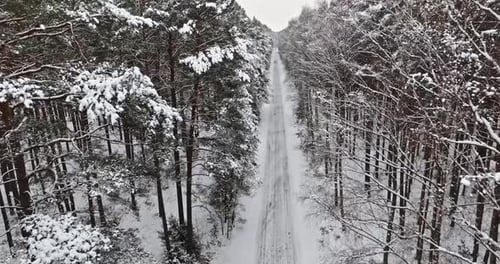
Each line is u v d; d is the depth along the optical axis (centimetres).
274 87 6650
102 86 755
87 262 801
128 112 922
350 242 1923
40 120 1111
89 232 880
